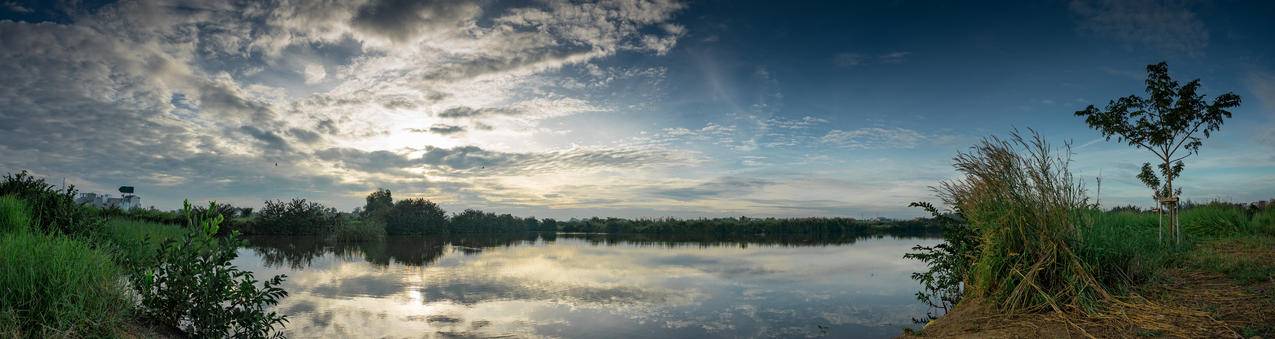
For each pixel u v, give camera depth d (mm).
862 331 8555
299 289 12172
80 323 4551
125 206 30125
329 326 8680
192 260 5672
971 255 7418
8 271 4703
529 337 8289
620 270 17094
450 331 8562
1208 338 4711
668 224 56062
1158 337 4848
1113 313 5586
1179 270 7590
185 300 5539
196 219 6121
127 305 5184
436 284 13391
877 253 25250
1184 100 11461
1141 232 8914
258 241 28609
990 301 6395
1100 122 12555
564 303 11023
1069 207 6652
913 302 10953
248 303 5871
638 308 10547
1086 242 6438
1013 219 6555
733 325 9086
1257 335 4621
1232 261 7746
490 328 8797
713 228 55562
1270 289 5969
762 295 12055
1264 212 14516
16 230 8023
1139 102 12156
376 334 8289
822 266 18672
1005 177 6836
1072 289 5965
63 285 4762
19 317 4406
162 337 5234
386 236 38375
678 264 19297
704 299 11547
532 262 19531
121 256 6641
